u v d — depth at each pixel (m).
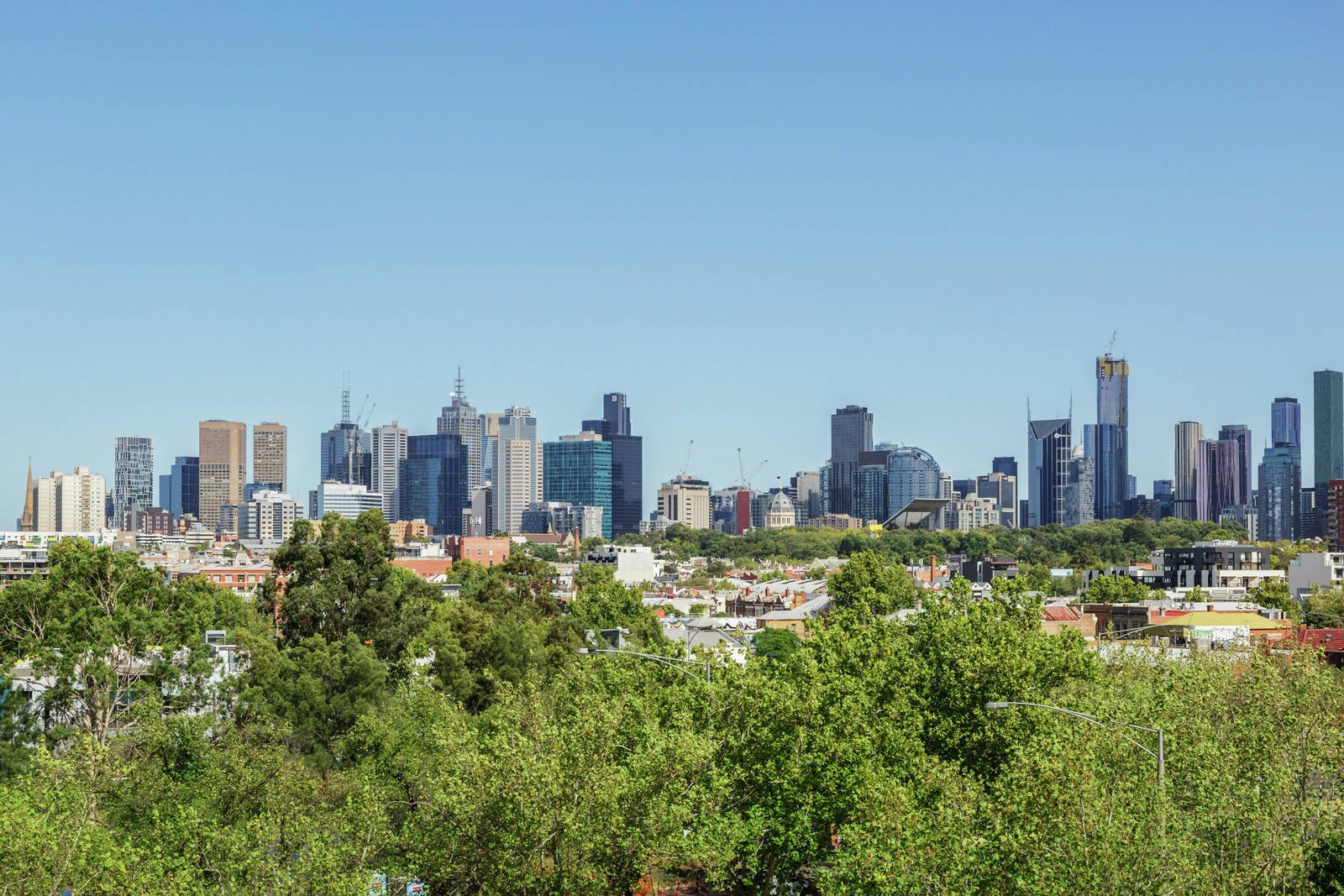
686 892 73.12
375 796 64.31
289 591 129.25
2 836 49.81
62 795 57.94
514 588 183.62
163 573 107.88
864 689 72.75
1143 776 57.81
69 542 100.19
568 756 59.00
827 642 84.94
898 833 52.69
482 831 57.91
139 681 91.50
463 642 122.62
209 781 70.00
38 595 97.38
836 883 56.59
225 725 79.44
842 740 66.62
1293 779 60.62
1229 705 76.19
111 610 97.81
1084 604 187.75
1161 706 70.12
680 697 73.12
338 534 135.75
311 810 66.31
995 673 71.88
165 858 54.91
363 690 100.31
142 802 67.38
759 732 67.00
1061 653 75.62
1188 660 101.75
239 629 121.56
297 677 101.44
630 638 144.62
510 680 117.44
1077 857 47.44
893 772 65.06
